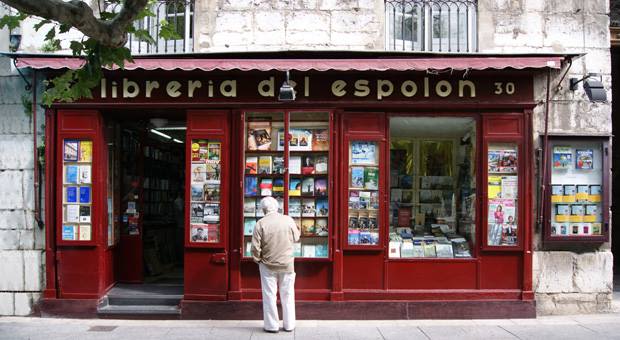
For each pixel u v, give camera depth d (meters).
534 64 6.59
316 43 7.19
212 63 6.68
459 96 6.96
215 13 7.25
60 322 6.75
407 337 6.08
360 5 7.20
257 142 7.15
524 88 6.98
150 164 8.98
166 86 7.02
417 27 7.42
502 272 6.99
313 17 7.20
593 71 7.20
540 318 6.89
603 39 7.25
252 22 7.22
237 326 6.56
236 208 7.04
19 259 7.05
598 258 7.06
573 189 7.01
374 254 7.00
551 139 7.02
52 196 7.05
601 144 7.02
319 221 7.09
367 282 6.98
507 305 6.90
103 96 7.01
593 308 7.06
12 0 4.14
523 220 6.95
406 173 7.42
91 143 7.05
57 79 5.08
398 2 7.38
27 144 7.13
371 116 7.04
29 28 7.22
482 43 7.18
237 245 7.00
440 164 7.48
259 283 7.01
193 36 7.32
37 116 7.12
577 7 7.25
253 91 7.02
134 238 7.98
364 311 6.91
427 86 6.96
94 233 7.02
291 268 6.29
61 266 7.01
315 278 6.98
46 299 6.98
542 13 7.22
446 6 7.38
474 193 7.15
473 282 7.00
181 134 9.09
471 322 6.74
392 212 7.36
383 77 6.98
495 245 6.97
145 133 8.18
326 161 7.12
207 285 6.97
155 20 7.44
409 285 6.99
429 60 6.71
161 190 9.56
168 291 7.49
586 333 6.19
